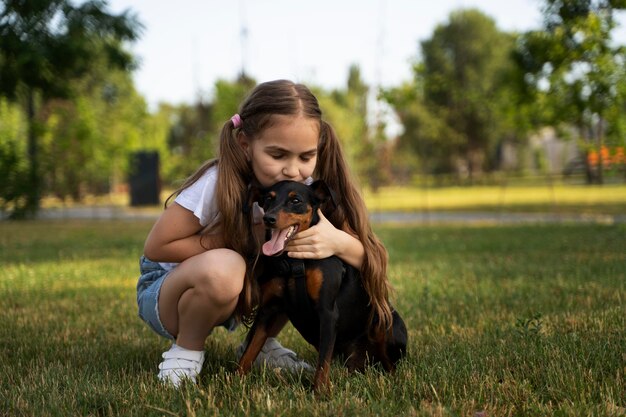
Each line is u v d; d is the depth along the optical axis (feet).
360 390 9.59
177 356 10.37
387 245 31.60
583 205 61.11
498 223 47.09
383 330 10.97
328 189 10.37
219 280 9.73
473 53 142.51
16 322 15.08
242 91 51.98
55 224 52.70
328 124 11.37
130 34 41.98
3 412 8.70
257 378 10.18
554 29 42.60
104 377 10.42
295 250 9.89
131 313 16.20
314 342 10.86
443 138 145.07
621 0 38.50
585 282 18.79
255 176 10.50
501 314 15.01
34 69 39.01
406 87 48.67
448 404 8.98
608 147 38.70
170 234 10.22
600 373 10.16
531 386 9.60
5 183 46.52
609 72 38.68
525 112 46.91
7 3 37.88
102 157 69.41
